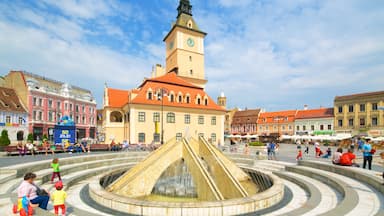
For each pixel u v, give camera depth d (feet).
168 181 54.03
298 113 240.94
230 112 311.27
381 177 38.68
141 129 129.39
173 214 27.32
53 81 211.00
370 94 184.03
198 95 154.10
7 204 28.58
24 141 154.71
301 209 30.04
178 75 172.76
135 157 80.94
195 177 40.29
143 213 28.17
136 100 129.08
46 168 55.77
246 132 283.18
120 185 38.91
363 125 185.68
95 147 105.50
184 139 47.24
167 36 198.49
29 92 165.68
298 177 51.52
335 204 32.30
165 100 139.85
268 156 84.43
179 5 190.19
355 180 42.34
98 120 290.15
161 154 44.37
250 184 49.78
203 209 27.35
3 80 182.60
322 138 166.30
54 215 22.61
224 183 40.29
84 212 28.22
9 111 152.25
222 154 50.98
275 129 252.83
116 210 30.25
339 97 205.05
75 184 47.50
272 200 33.01
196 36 187.21
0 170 44.21
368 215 25.20
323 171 52.37
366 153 48.03
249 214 29.32
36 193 26.13
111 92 158.51
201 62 188.14
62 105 194.49
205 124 152.05
